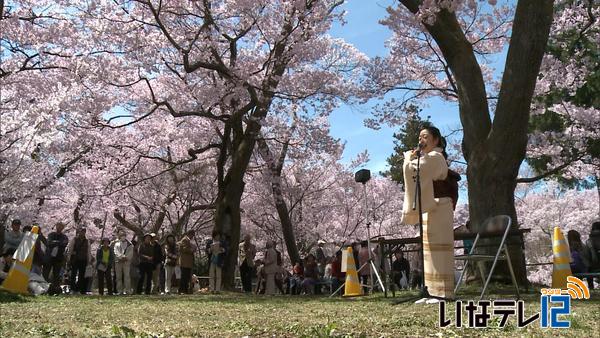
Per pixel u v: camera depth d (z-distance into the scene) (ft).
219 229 45.88
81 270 37.27
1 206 38.63
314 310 15.49
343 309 15.46
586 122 48.73
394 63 49.93
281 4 45.03
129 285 38.04
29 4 46.75
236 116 43.98
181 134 57.11
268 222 77.82
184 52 38.86
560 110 49.70
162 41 42.68
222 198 46.65
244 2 43.60
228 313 14.75
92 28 42.22
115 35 41.73
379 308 15.25
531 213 91.45
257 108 47.21
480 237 18.38
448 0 28.63
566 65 47.14
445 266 15.80
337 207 79.10
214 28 45.85
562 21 47.44
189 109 51.01
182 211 75.97
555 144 49.49
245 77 42.60
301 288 44.86
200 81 48.96
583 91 54.80
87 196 57.06
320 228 78.79
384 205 84.48
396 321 11.00
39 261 32.50
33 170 40.19
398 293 25.30
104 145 52.60
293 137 57.41
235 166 46.68
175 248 39.83
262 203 73.77
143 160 58.80
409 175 15.81
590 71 47.96
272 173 55.47
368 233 26.35
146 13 43.55
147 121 56.75
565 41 51.16
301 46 44.62
